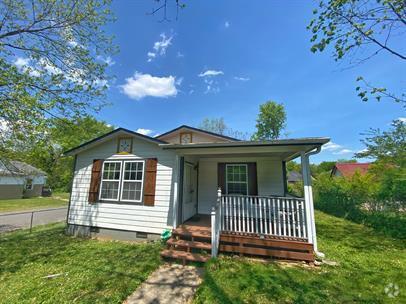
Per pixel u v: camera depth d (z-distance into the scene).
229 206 5.96
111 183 7.61
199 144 5.93
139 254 5.61
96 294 3.61
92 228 7.52
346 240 6.92
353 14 5.41
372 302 3.28
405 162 12.44
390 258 5.23
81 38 7.58
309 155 5.46
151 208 6.95
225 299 3.39
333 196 12.89
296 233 5.51
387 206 8.64
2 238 7.44
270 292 3.60
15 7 6.61
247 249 5.29
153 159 7.23
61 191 30.94
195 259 4.96
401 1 4.87
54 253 5.75
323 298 3.40
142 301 3.46
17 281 4.10
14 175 9.28
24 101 5.55
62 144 7.41
